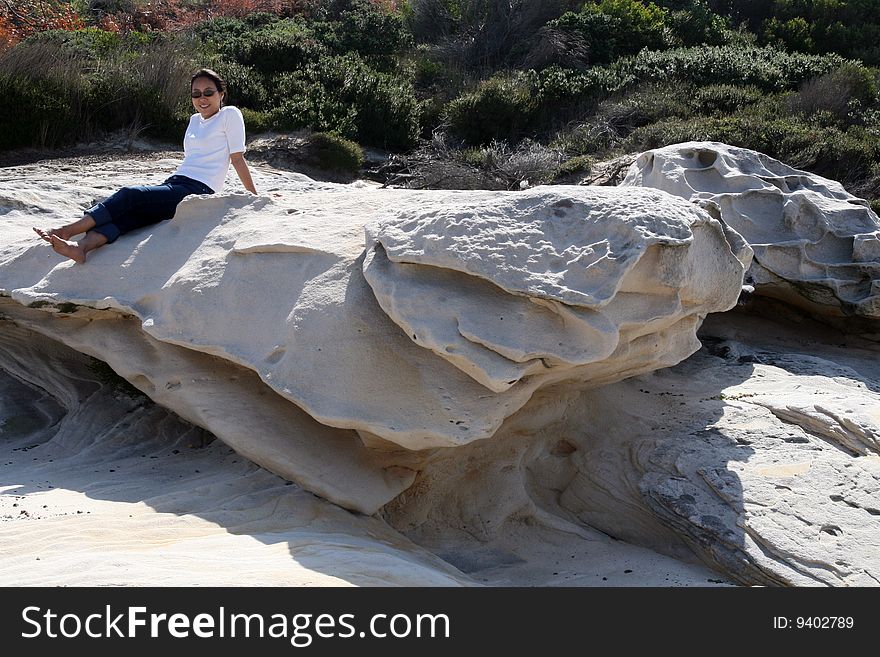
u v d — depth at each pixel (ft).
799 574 14.90
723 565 15.66
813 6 97.09
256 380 17.56
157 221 20.35
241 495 16.03
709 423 19.25
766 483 16.84
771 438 18.39
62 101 48.03
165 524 14.51
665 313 14.97
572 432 19.10
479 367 13.92
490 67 76.89
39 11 66.39
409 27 83.97
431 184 51.55
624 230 14.19
